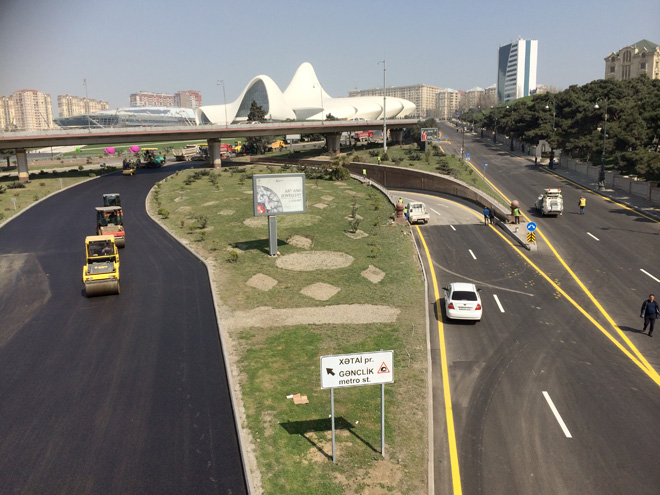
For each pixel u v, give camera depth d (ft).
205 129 285.64
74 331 77.82
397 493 42.47
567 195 191.93
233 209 168.96
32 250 127.03
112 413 55.26
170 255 119.55
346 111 577.84
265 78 576.61
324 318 82.12
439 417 55.01
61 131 250.57
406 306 88.02
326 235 135.95
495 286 101.14
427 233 144.87
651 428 52.47
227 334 75.66
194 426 52.49
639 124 221.66
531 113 335.47
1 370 65.62
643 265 112.47
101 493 43.24
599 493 43.27
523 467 46.70
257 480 43.80
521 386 61.67
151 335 75.77
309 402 56.29
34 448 49.37
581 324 81.61
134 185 232.94
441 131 545.44
